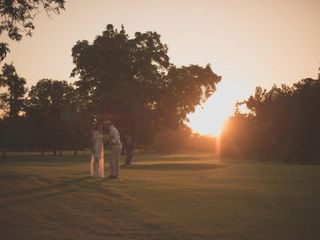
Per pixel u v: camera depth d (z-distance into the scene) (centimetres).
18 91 7550
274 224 1061
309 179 2316
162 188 1577
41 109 10156
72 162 6056
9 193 1352
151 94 5288
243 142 10325
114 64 5162
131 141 5519
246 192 1578
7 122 7562
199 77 5438
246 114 10512
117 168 1895
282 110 9112
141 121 5181
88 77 5288
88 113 5344
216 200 1366
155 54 5431
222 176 2548
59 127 10094
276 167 4006
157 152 17700
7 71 7494
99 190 1459
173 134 16962
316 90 8081
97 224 1030
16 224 1012
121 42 5322
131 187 1562
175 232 973
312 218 1130
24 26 2173
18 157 8844
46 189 1442
